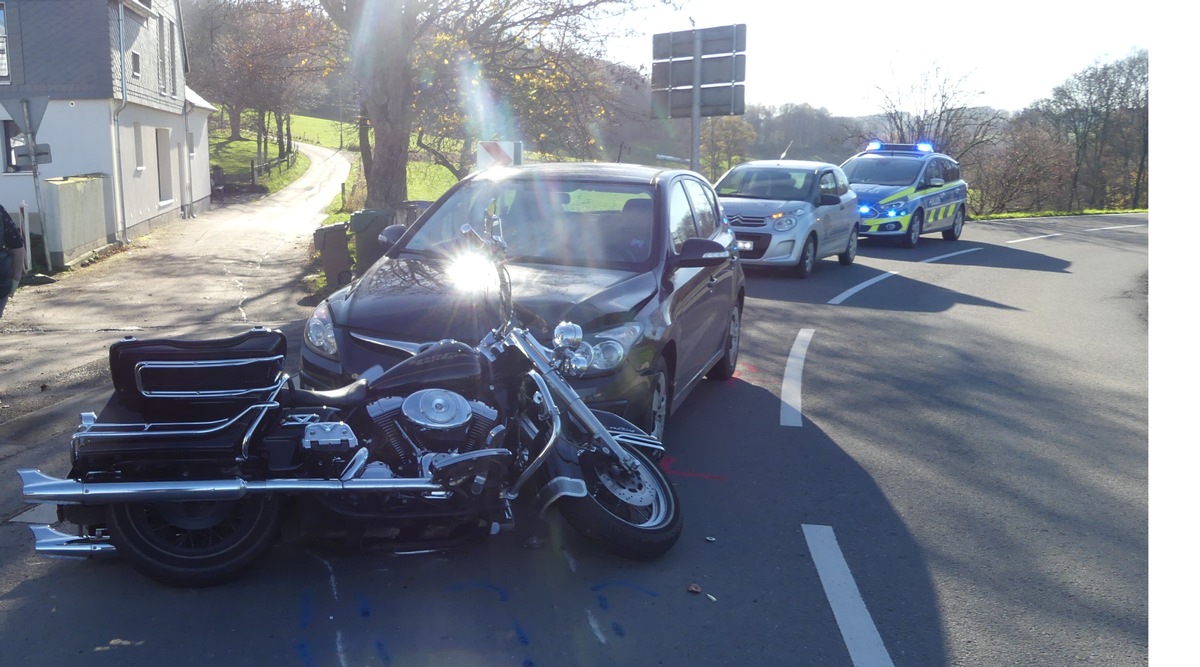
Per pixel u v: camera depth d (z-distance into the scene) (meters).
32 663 3.52
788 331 10.84
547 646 3.77
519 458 4.41
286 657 3.61
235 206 37.75
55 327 11.00
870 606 4.24
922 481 5.93
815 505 5.46
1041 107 53.50
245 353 3.99
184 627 3.81
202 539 4.18
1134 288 15.79
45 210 16.34
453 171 20.48
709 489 5.67
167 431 3.89
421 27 17.14
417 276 5.68
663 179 6.90
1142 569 4.70
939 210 22.11
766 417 7.26
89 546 3.98
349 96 20.33
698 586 4.34
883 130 47.47
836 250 16.84
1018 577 4.59
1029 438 6.93
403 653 3.66
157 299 13.11
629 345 5.28
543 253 6.17
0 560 4.37
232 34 20.55
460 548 4.64
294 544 4.58
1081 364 9.61
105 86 22.36
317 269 15.64
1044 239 24.86
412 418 4.11
